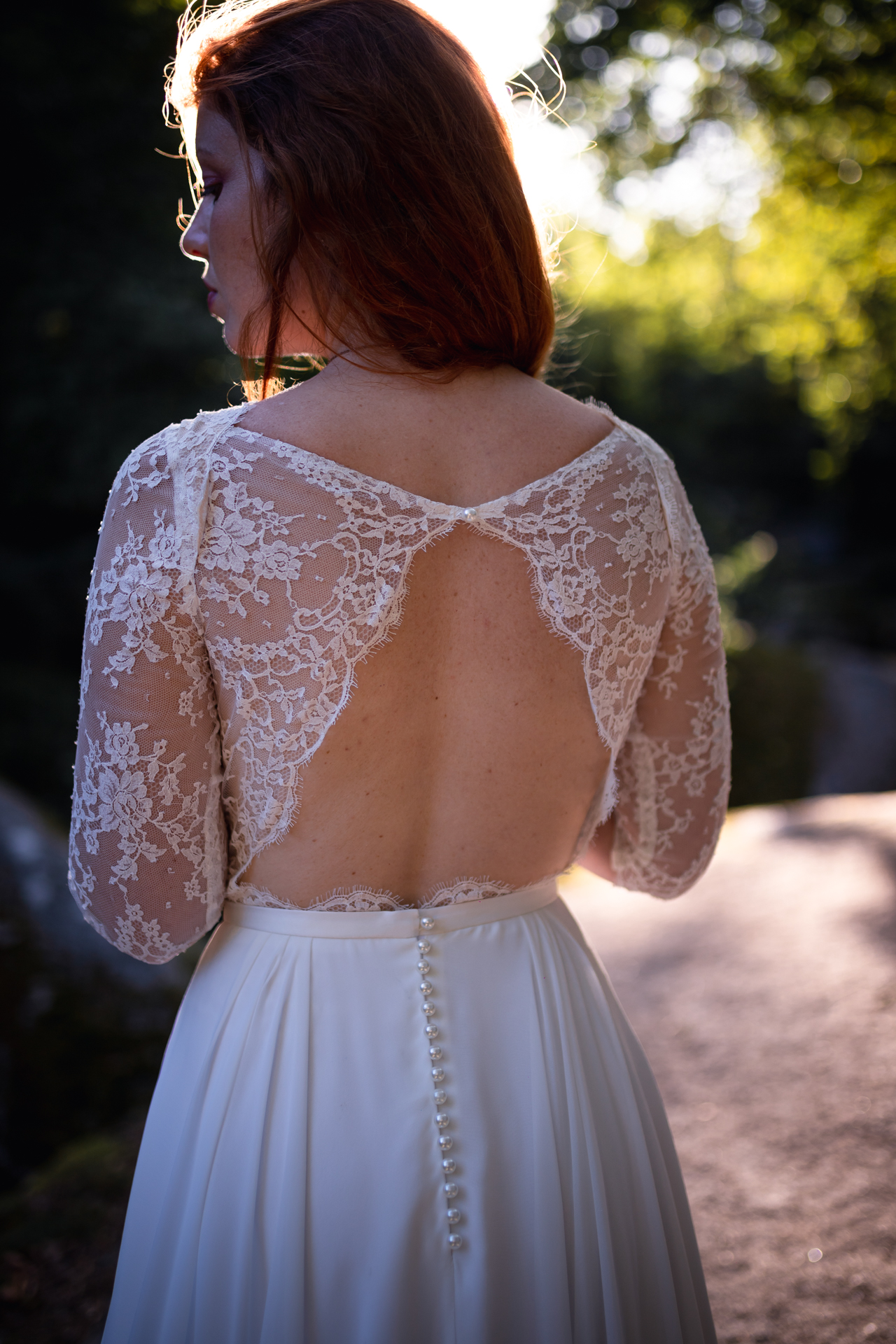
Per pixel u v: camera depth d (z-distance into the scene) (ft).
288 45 3.02
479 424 3.06
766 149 25.12
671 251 29.50
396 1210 3.14
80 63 29.53
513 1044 3.34
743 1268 7.10
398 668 2.96
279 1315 3.07
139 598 2.87
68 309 29.68
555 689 3.17
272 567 2.82
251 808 3.14
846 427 51.16
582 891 16.55
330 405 2.95
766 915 13.34
